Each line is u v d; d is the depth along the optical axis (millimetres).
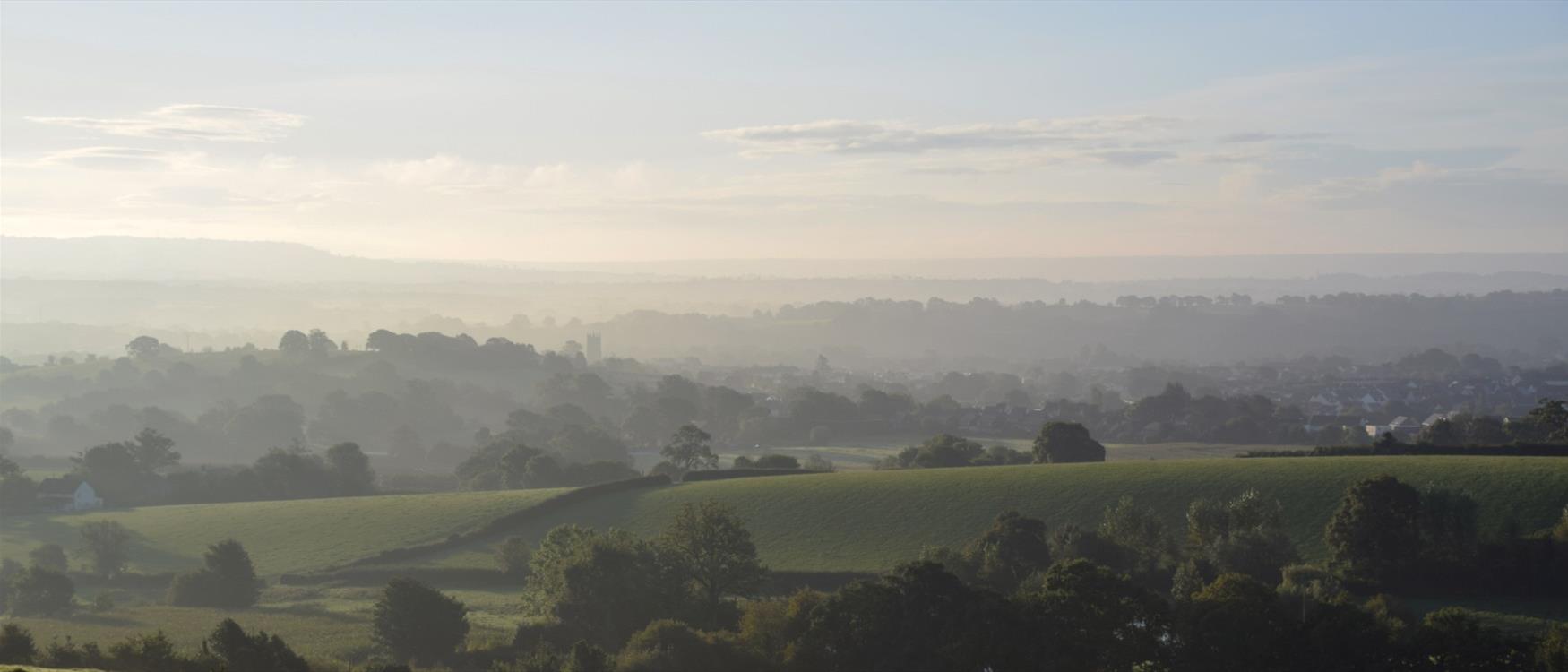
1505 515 77562
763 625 62312
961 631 58312
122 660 51438
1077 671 56156
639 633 60781
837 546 86438
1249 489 87625
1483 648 54500
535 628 66125
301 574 89000
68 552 97125
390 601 64438
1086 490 92000
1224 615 57250
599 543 69688
